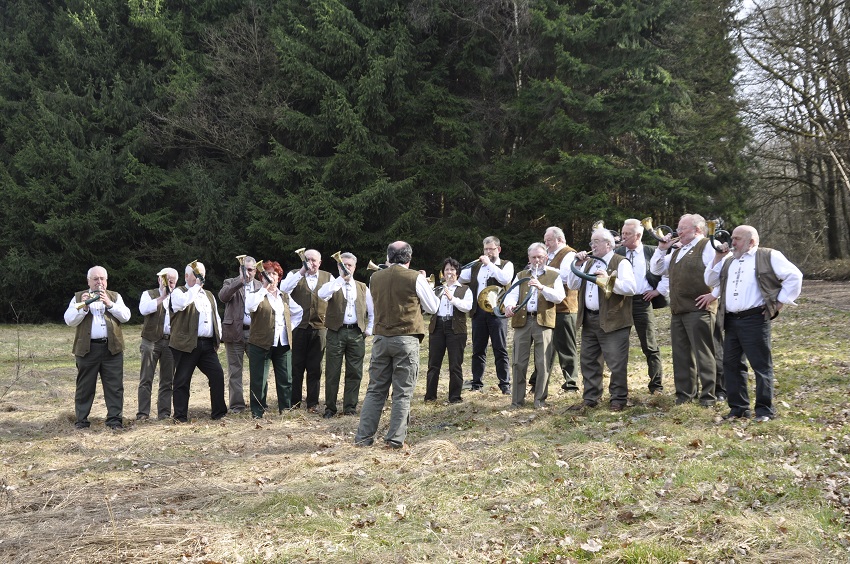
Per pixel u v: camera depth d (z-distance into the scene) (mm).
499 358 8945
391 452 6219
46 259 25000
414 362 6523
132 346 16438
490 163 25172
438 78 25094
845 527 4031
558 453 5734
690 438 5793
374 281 6691
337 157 23500
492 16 24844
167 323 8578
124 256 25969
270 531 4480
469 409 7965
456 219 24156
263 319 8375
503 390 8930
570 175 22547
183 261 24688
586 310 7230
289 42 24484
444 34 25859
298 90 24891
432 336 8750
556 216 22969
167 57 27047
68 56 26594
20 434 7859
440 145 25312
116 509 5035
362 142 23812
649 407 7023
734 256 6324
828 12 19312
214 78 26906
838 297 15984
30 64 28516
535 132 24391
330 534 4406
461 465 5625
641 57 22609
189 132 26016
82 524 4723
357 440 6566
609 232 7160
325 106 24141
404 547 4172
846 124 20391
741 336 6203
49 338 18984
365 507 4887
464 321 8594
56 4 28844
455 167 24203
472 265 9117
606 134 22922
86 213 25156
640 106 22359
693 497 4590
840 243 24562
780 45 19938
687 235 6812
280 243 23734
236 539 4359
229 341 8727
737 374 6266
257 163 24312
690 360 6914
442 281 8719
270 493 5133
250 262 8430
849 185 22031
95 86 27438
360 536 4355
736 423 6059
